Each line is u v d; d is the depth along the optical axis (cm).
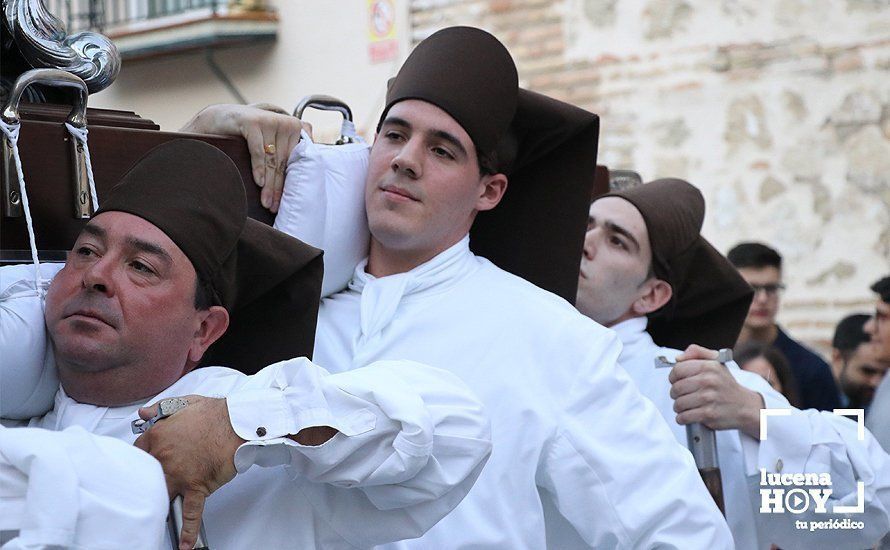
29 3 675
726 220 1734
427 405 598
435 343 820
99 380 612
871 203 1652
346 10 2014
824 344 1673
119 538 518
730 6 1727
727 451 1036
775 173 1703
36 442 519
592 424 800
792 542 1009
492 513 782
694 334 1147
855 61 1658
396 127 820
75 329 602
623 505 783
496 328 823
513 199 888
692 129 1753
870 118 1650
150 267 610
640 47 1789
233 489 624
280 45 2086
